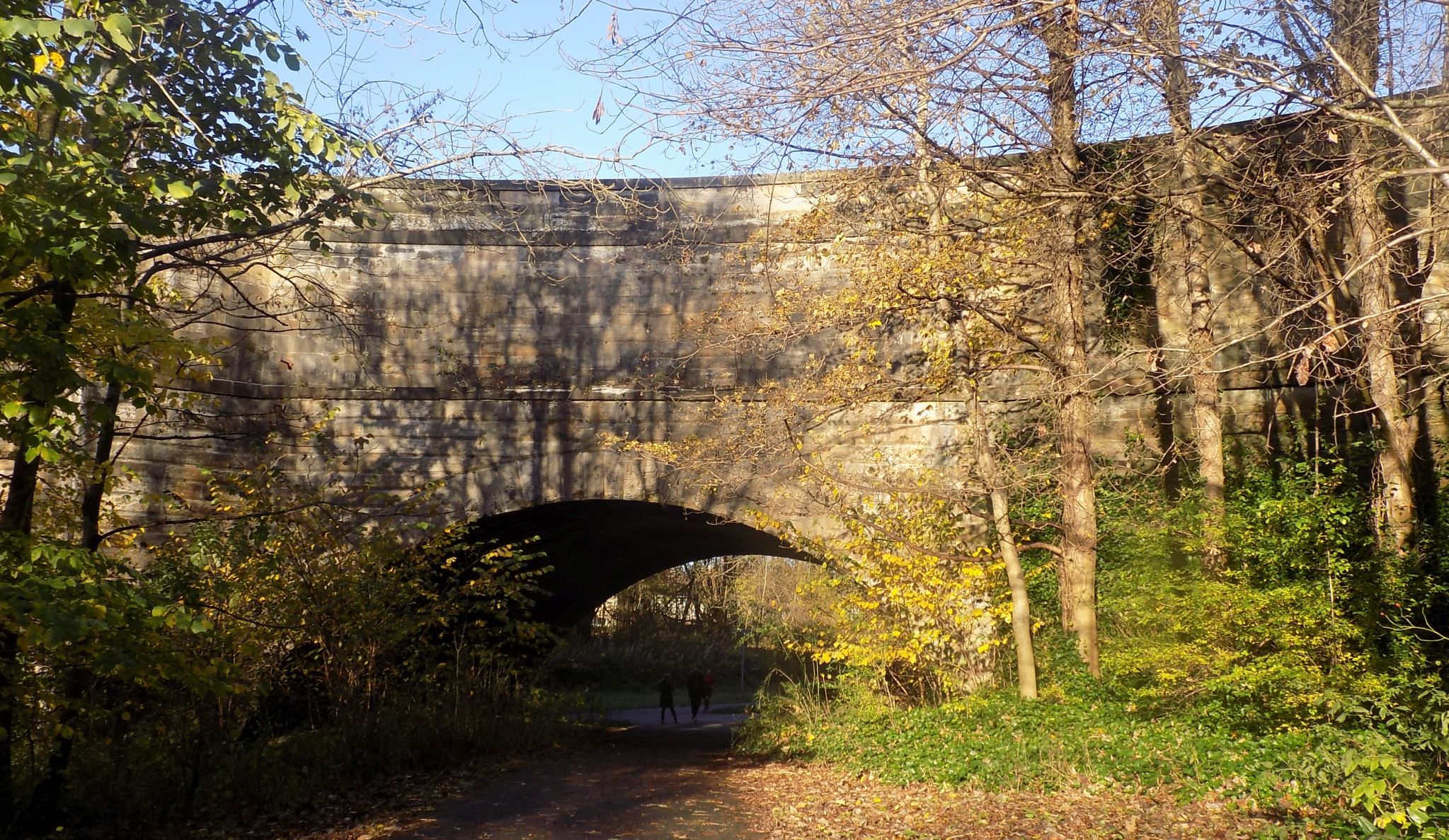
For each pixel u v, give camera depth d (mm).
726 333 15156
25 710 9641
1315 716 9938
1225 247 13961
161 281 11414
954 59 8273
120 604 7504
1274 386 14570
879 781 11398
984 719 12570
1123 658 11906
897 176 12016
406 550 14094
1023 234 12180
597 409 16594
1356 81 7141
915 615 13969
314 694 13617
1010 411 15242
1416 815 6125
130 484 15195
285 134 8789
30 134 7203
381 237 16766
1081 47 9094
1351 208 11461
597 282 16750
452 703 14383
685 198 16547
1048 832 8461
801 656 16375
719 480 14797
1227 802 8898
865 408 15844
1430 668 10781
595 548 23266
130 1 7902
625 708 34500
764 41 8641
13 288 8383
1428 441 13562
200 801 10945
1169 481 14773
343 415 16594
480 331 16766
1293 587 10445
